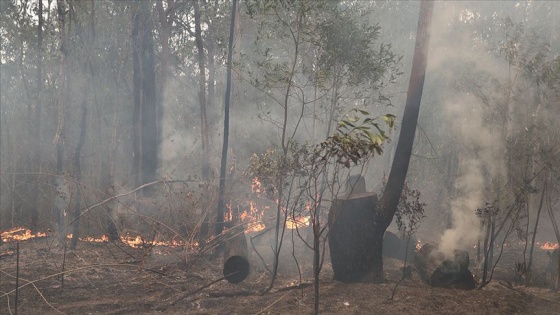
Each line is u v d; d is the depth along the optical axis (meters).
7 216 17.88
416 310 7.62
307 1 8.73
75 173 12.58
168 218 11.92
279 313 7.46
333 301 7.98
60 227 13.12
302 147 7.89
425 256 9.56
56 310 7.61
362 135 6.49
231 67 10.55
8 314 7.63
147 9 18.27
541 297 8.63
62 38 12.77
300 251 11.25
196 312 7.60
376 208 9.12
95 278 9.42
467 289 9.09
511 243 15.46
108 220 12.80
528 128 10.53
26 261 10.86
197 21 14.74
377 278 9.12
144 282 9.16
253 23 14.74
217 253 10.92
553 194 12.28
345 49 9.12
